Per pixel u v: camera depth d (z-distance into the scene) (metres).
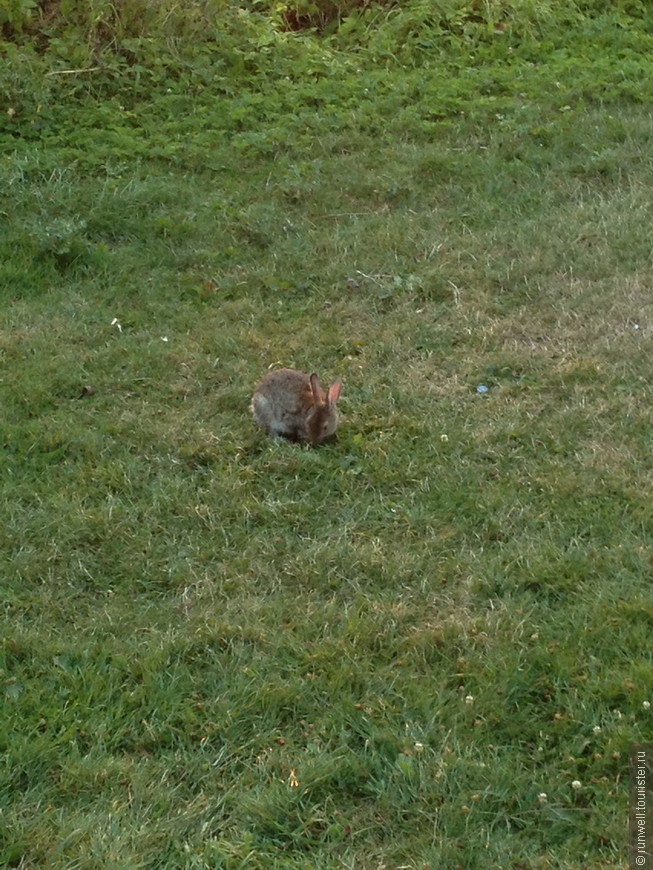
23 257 6.44
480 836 4.75
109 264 6.46
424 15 7.96
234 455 5.63
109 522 5.40
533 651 5.05
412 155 7.06
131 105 7.36
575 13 8.29
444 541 5.36
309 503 5.48
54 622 5.16
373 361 6.02
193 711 4.96
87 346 6.09
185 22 7.63
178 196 6.82
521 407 5.79
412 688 4.99
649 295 6.27
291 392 5.67
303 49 7.75
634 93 7.51
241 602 5.21
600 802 4.79
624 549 5.28
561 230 6.61
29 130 7.11
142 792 4.82
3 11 7.46
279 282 6.38
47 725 4.93
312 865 4.71
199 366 5.98
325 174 6.98
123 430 5.72
